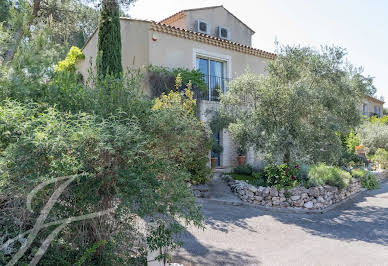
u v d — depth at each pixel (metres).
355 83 9.57
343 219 8.04
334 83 8.97
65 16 12.29
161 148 4.07
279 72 9.09
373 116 25.38
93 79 4.71
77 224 3.12
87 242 3.27
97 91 4.39
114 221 3.37
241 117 9.23
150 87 9.84
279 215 8.12
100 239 3.17
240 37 17.48
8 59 4.47
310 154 8.48
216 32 16.11
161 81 10.04
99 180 3.06
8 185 2.67
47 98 4.03
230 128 9.20
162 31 11.19
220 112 9.91
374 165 18.06
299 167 9.89
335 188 10.12
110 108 4.16
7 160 2.64
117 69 9.79
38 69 4.34
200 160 9.05
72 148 2.83
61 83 4.39
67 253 3.10
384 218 8.16
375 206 9.92
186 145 4.47
